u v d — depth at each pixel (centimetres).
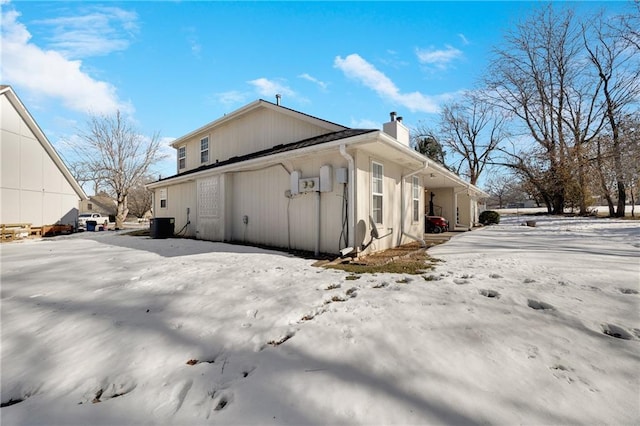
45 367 212
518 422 143
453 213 1466
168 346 233
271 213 802
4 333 268
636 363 195
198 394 175
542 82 2231
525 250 690
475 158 3022
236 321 276
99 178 2830
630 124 1719
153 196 1506
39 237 1329
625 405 155
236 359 212
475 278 412
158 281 420
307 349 219
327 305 313
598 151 2020
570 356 204
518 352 209
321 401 162
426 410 153
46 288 405
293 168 739
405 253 665
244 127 1135
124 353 225
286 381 181
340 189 638
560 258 570
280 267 510
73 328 273
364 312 286
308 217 703
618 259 555
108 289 391
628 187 2067
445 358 201
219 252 700
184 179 1145
